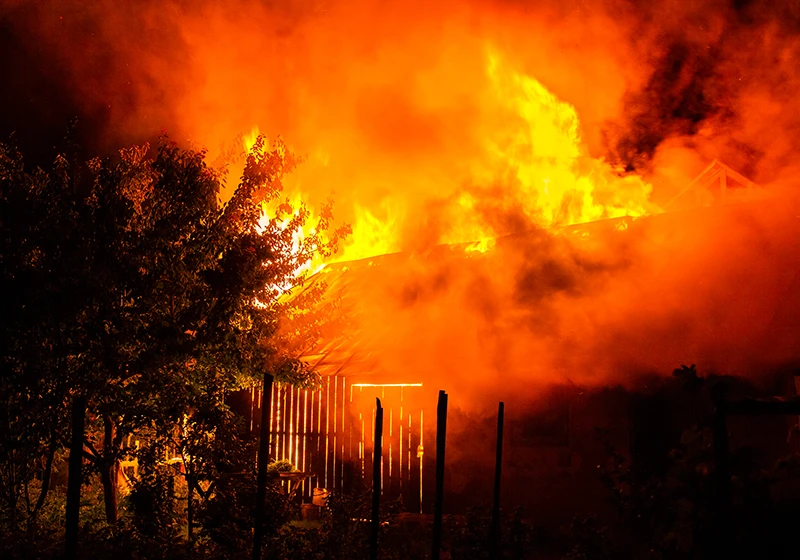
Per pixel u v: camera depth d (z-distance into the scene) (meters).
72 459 5.89
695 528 4.45
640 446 10.58
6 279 8.82
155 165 10.00
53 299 8.88
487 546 6.84
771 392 9.28
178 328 9.34
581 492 11.55
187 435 9.26
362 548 7.37
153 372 9.13
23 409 8.88
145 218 9.95
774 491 4.41
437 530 5.84
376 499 6.10
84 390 9.05
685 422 9.77
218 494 8.53
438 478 5.88
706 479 4.41
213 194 9.85
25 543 7.65
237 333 9.74
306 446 15.75
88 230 9.29
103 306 9.16
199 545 8.27
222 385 10.08
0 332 8.80
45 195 9.59
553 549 10.90
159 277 9.41
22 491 11.84
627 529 6.01
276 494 8.81
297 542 7.80
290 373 10.48
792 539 4.35
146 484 8.78
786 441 8.55
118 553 7.50
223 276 9.65
